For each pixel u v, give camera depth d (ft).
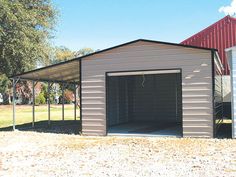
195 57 44.01
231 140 40.47
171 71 45.11
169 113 71.00
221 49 81.56
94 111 48.85
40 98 170.30
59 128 60.08
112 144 39.45
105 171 25.93
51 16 95.66
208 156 31.01
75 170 26.53
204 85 43.52
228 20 81.61
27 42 81.56
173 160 29.55
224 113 69.56
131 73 47.06
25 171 26.66
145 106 72.74
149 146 37.29
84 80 49.49
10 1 83.41
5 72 87.56
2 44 80.74
